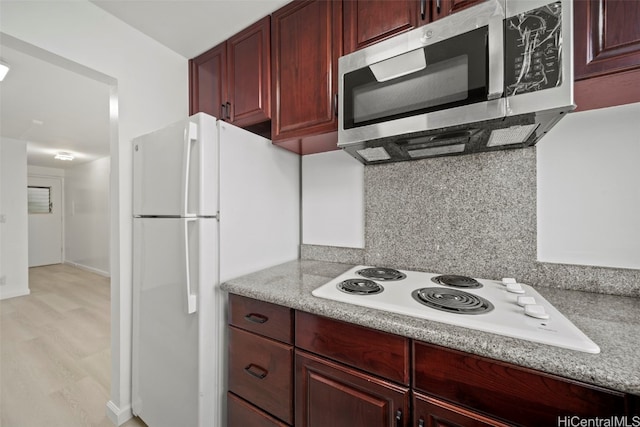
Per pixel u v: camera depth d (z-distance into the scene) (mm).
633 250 967
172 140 1220
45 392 1749
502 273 1167
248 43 1509
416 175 1364
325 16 1230
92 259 5512
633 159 965
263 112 1437
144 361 1404
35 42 1190
